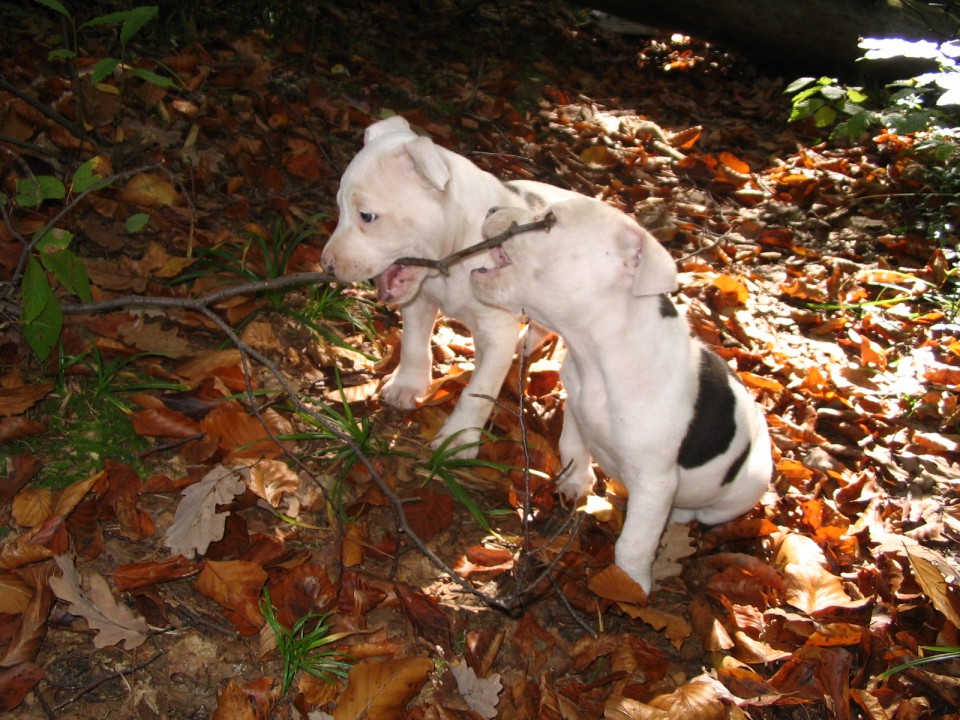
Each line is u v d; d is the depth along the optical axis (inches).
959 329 51.1
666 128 71.4
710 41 83.5
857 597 35.7
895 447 43.9
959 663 34.1
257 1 64.6
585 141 63.6
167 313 37.8
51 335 30.2
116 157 43.6
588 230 29.7
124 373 34.8
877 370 48.5
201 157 46.9
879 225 61.7
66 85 46.4
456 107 62.3
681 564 35.4
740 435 34.1
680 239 56.6
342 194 32.7
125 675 26.1
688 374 32.6
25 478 29.3
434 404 39.5
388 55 68.2
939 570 35.5
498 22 81.9
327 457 34.8
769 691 31.1
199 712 26.1
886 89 81.7
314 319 41.4
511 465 37.8
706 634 32.8
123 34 33.1
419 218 32.6
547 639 31.0
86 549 28.5
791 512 39.4
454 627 30.5
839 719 31.0
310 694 27.0
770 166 68.9
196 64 53.4
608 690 30.2
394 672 27.6
